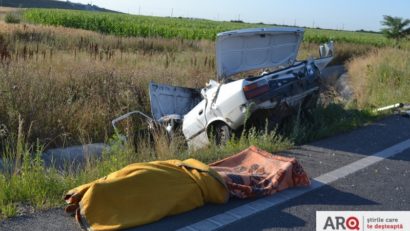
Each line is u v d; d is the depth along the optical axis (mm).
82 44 19688
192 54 20953
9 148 6711
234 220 4203
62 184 4770
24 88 8664
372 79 15062
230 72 8086
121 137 6672
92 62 13352
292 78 7250
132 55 17094
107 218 3918
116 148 6004
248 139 6754
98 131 8734
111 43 22484
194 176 4496
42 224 3982
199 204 4430
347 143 7148
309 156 6391
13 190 4488
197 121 7527
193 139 7645
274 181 4930
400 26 49688
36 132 7797
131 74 11609
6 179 4902
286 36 8656
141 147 6367
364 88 14125
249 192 4676
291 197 4812
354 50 32406
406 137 7629
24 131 7699
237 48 8031
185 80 12570
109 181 4047
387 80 14484
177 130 8078
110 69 11867
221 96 7145
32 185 4594
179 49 23859
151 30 33125
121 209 3996
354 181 5434
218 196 4492
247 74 9234
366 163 6152
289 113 7438
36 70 10734
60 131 8180
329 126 7898
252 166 5418
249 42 8133
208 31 36906
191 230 3965
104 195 3963
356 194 5020
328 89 14508
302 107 7855
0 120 7703
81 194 4098
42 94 8875
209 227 4047
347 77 20219
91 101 9531
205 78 13211
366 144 7121
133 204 4051
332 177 5520
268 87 6914
